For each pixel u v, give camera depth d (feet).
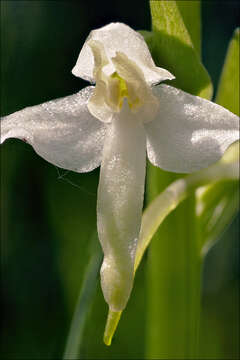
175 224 0.43
